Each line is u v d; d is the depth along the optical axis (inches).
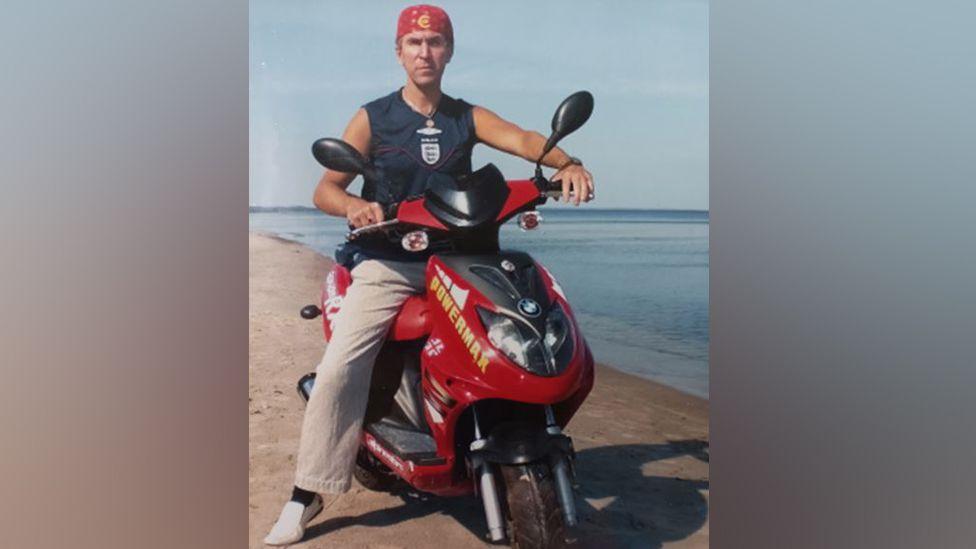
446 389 127.8
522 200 131.3
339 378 136.8
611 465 151.2
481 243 132.6
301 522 139.0
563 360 124.1
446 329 128.5
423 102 145.8
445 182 131.3
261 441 148.1
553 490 122.8
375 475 147.7
